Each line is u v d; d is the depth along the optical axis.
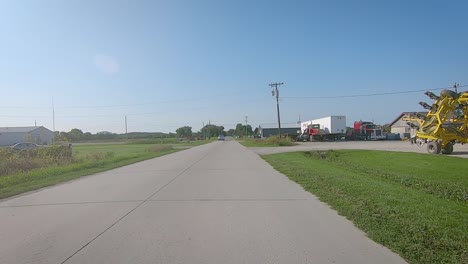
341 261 5.04
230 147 50.84
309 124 71.94
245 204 9.26
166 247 5.77
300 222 7.30
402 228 6.45
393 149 32.94
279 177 14.95
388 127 81.56
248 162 23.19
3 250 5.77
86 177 16.52
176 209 8.75
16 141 84.25
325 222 7.28
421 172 17.52
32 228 7.14
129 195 10.99
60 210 8.91
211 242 6.02
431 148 26.94
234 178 14.74
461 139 26.45
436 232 6.11
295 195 10.54
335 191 10.72
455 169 17.67
